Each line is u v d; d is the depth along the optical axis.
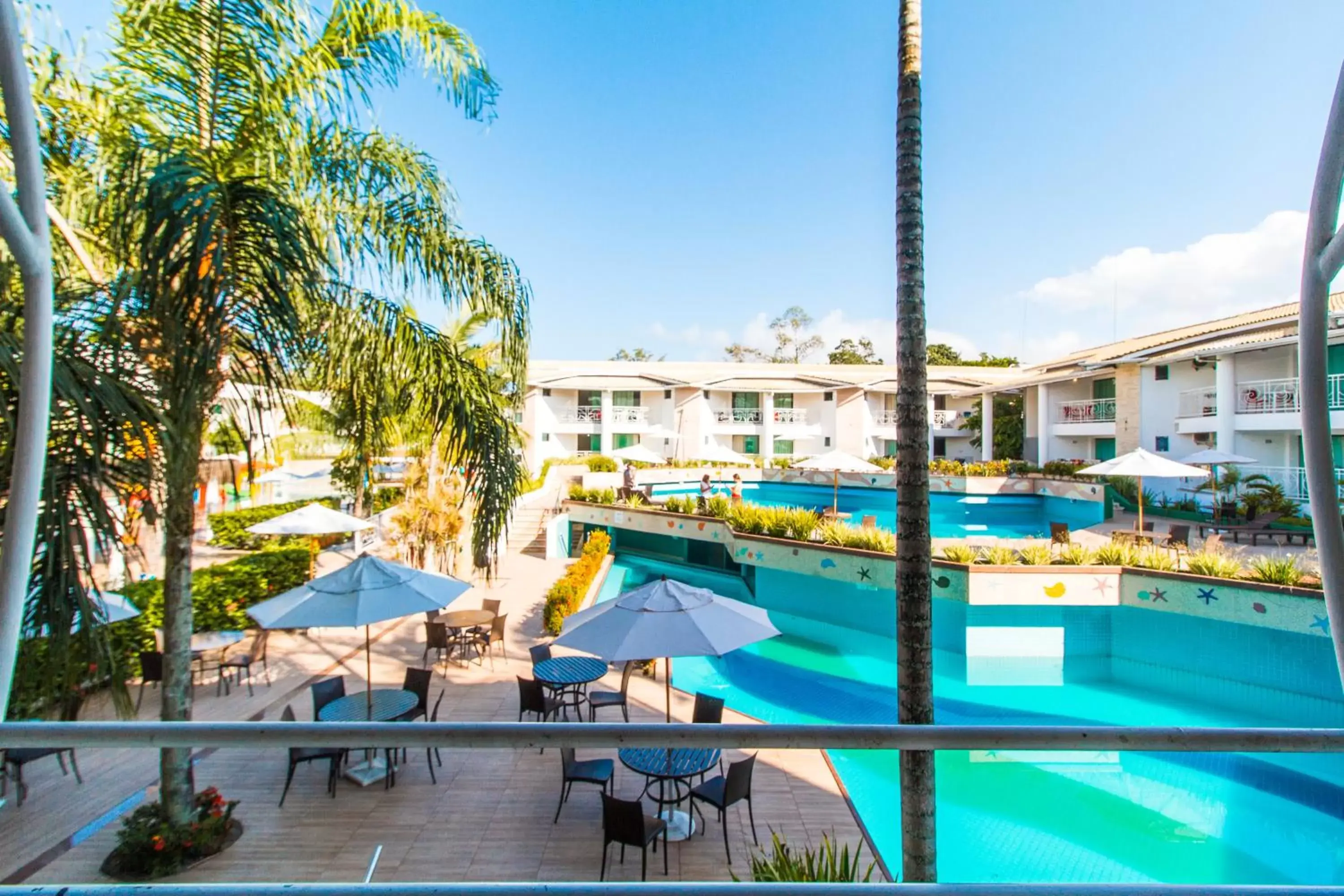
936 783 8.27
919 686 4.63
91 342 4.54
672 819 6.43
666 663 7.53
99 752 7.53
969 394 38.19
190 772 5.87
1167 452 25.89
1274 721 10.39
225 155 5.54
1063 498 26.55
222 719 8.66
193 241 4.51
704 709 7.58
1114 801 7.86
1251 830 7.30
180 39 5.24
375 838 6.06
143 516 4.76
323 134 6.05
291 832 6.13
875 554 13.74
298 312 5.98
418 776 7.24
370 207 6.50
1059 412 32.78
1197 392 24.19
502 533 7.26
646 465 34.62
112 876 5.45
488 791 6.95
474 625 11.23
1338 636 1.73
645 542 23.36
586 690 9.73
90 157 5.41
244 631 12.10
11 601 1.93
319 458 33.69
